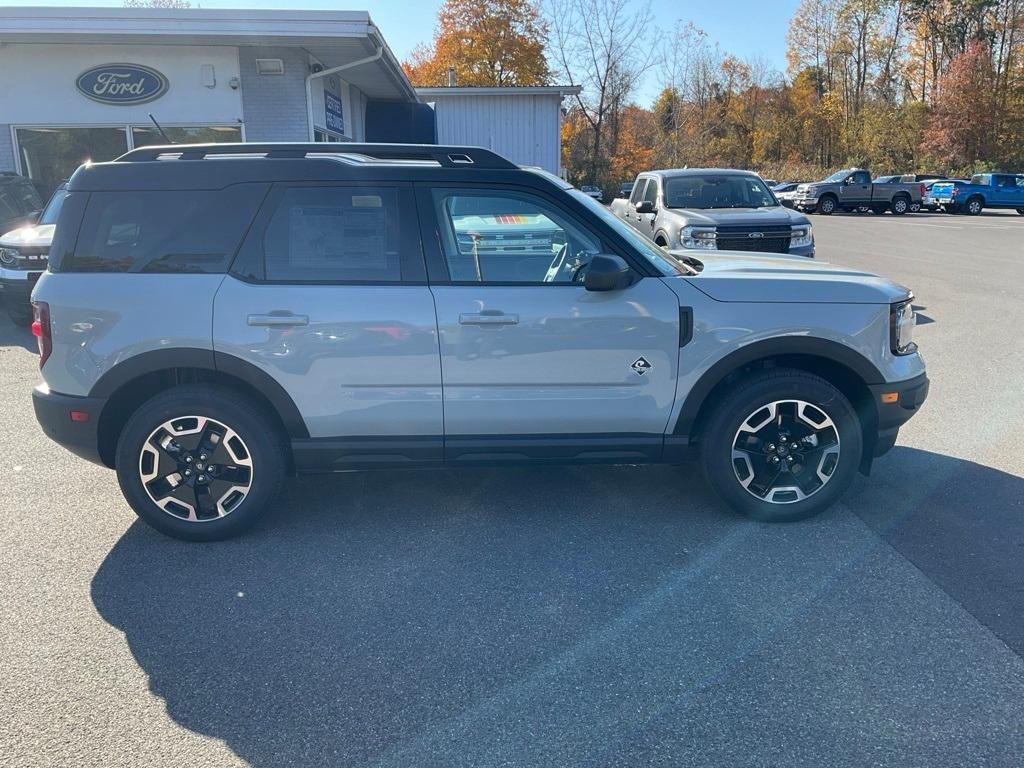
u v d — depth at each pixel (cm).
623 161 4069
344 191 403
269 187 402
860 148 5503
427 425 407
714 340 405
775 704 281
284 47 1327
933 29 5319
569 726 271
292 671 304
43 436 589
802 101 6203
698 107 4694
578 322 399
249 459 407
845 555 393
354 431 407
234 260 400
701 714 276
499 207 409
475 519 442
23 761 255
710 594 357
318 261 403
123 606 352
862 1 5625
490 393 404
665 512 448
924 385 433
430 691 291
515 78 4350
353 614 344
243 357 394
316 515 450
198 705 284
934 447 548
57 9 1166
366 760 256
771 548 401
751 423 418
